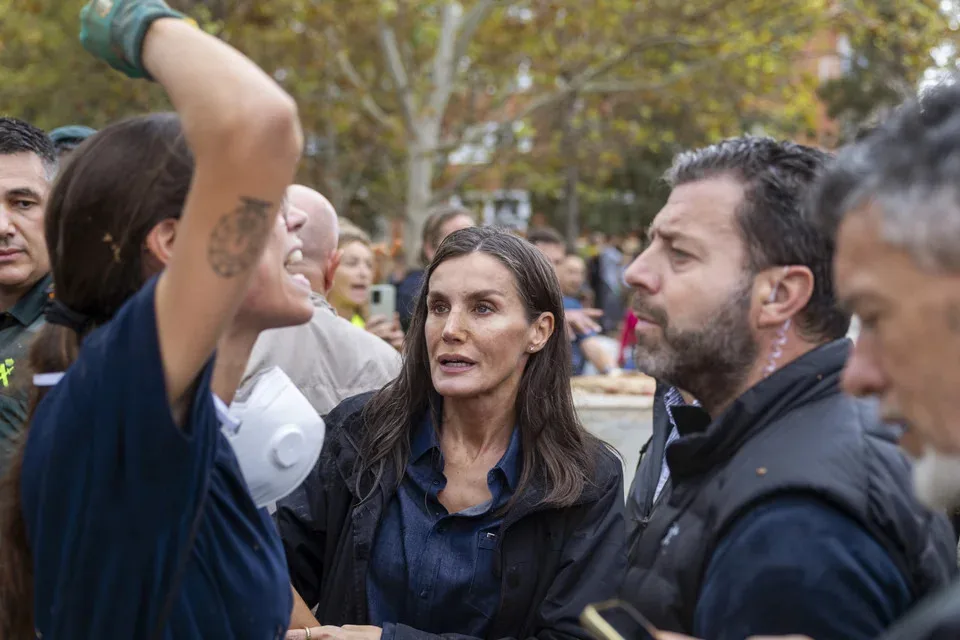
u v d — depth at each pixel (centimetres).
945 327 104
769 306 157
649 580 158
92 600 136
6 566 153
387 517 232
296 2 1223
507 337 231
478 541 226
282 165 130
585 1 1372
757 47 1334
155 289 131
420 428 241
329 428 250
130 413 129
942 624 101
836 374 155
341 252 324
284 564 160
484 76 1600
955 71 116
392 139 1566
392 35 1480
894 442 148
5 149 281
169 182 144
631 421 417
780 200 155
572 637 213
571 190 1955
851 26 1341
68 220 145
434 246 541
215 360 140
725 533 146
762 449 149
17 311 282
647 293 163
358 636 213
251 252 130
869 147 115
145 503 132
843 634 133
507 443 237
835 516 139
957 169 103
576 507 228
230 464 153
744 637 138
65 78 1345
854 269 112
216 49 131
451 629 223
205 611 144
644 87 1450
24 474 141
